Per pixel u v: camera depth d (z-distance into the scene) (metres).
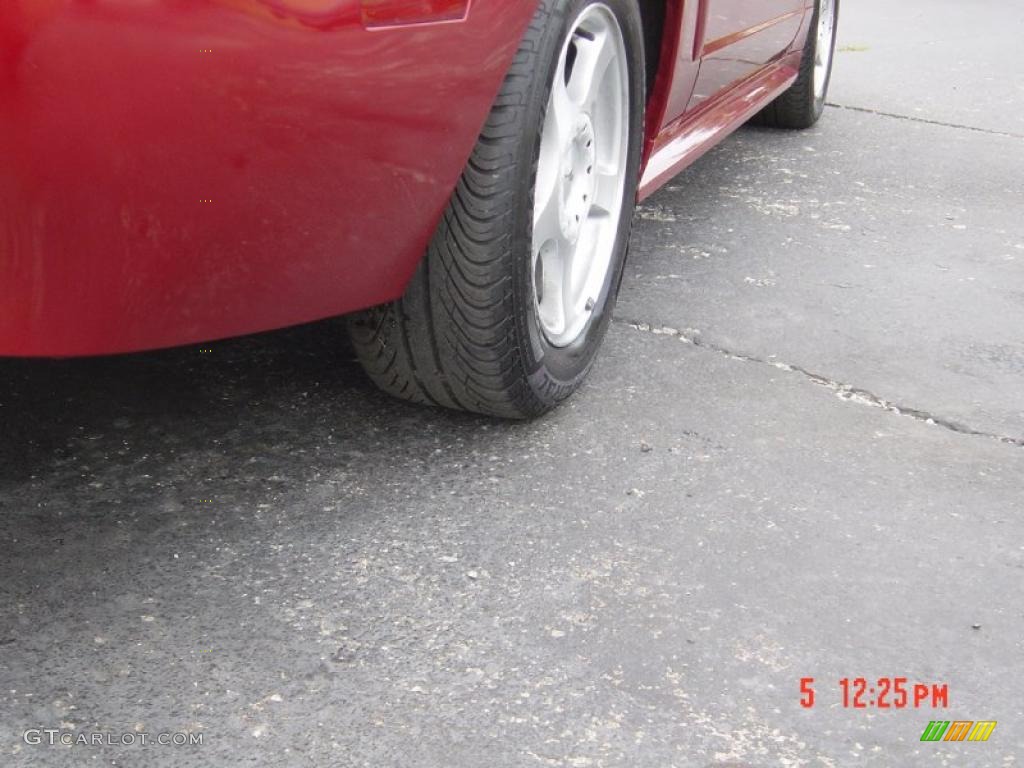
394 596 1.97
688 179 4.53
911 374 2.89
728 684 1.80
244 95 1.67
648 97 3.00
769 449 2.49
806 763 1.65
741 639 1.90
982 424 2.66
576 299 2.67
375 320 2.32
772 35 4.20
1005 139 5.38
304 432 2.47
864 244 3.85
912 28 8.60
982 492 2.38
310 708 1.72
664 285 3.40
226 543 2.10
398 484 2.30
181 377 2.66
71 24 1.51
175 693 1.74
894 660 1.87
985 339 3.12
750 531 2.19
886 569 2.10
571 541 2.14
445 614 1.93
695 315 3.19
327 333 2.90
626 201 2.79
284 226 1.84
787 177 4.61
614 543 2.14
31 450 2.35
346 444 2.43
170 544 2.09
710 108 3.79
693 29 3.05
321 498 2.24
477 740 1.67
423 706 1.73
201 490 2.25
